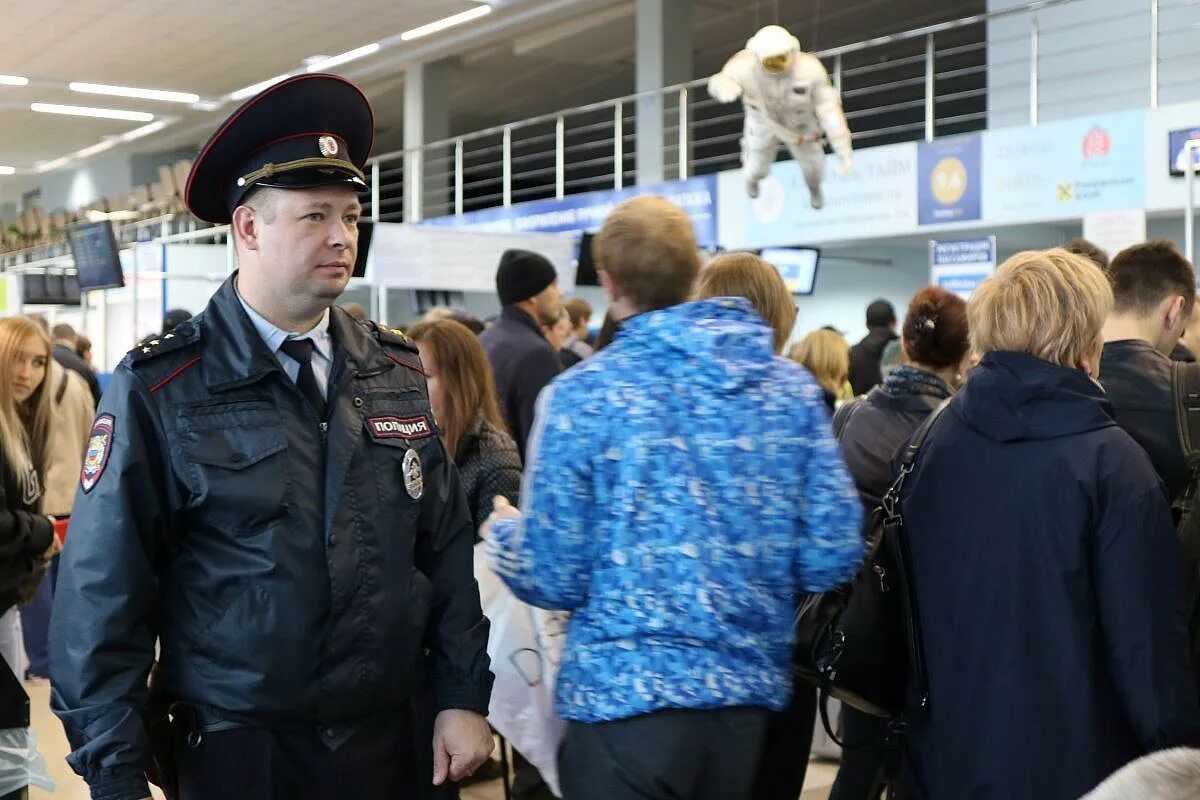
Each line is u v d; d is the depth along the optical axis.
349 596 1.66
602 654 1.62
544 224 11.90
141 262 12.95
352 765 1.68
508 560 1.70
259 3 14.30
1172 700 1.77
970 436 1.94
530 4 14.49
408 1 14.22
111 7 14.53
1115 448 1.83
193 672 1.64
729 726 1.61
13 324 3.98
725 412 1.65
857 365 6.80
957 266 7.98
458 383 2.97
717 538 1.62
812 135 6.36
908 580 2.02
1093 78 9.47
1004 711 1.85
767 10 14.64
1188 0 8.26
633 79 18.17
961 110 17.20
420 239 6.82
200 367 1.67
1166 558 1.81
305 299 1.69
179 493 1.64
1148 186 7.39
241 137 1.67
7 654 3.07
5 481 2.75
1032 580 1.85
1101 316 1.92
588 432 1.65
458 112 20.41
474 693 1.81
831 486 1.70
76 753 1.57
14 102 19.33
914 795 2.02
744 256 2.39
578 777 1.64
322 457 1.69
